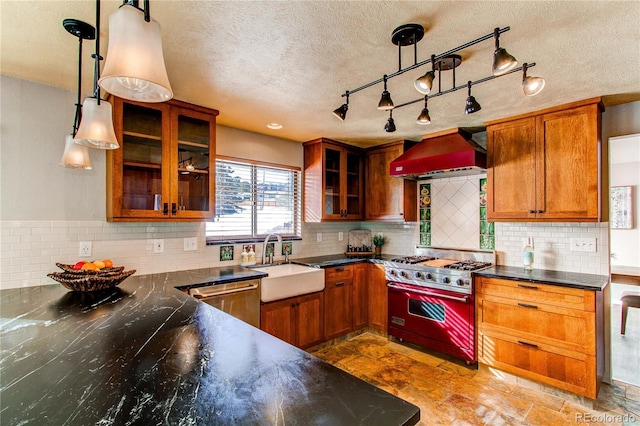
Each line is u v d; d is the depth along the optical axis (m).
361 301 3.70
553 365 2.41
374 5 1.35
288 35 1.58
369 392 0.84
